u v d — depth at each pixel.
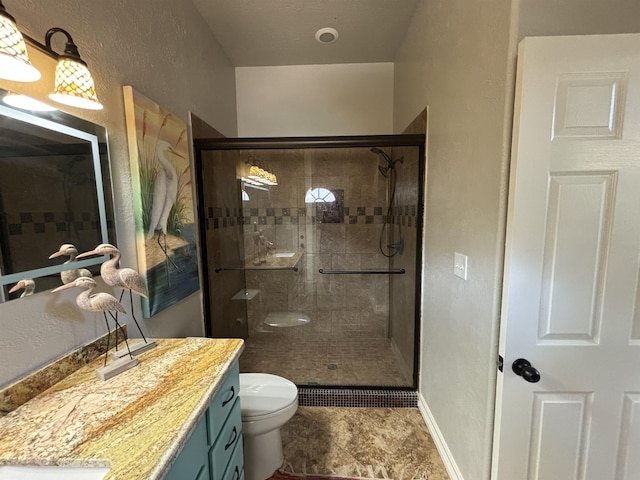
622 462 1.04
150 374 0.97
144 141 1.31
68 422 0.74
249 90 2.87
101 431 0.71
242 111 2.89
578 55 0.88
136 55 1.33
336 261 2.98
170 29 1.63
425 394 1.94
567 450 1.04
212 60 2.24
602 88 0.89
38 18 0.87
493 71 1.05
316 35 2.30
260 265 2.97
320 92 2.84
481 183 1.15
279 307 3.02
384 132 2.84
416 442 1.74
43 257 0.88
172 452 0.65
